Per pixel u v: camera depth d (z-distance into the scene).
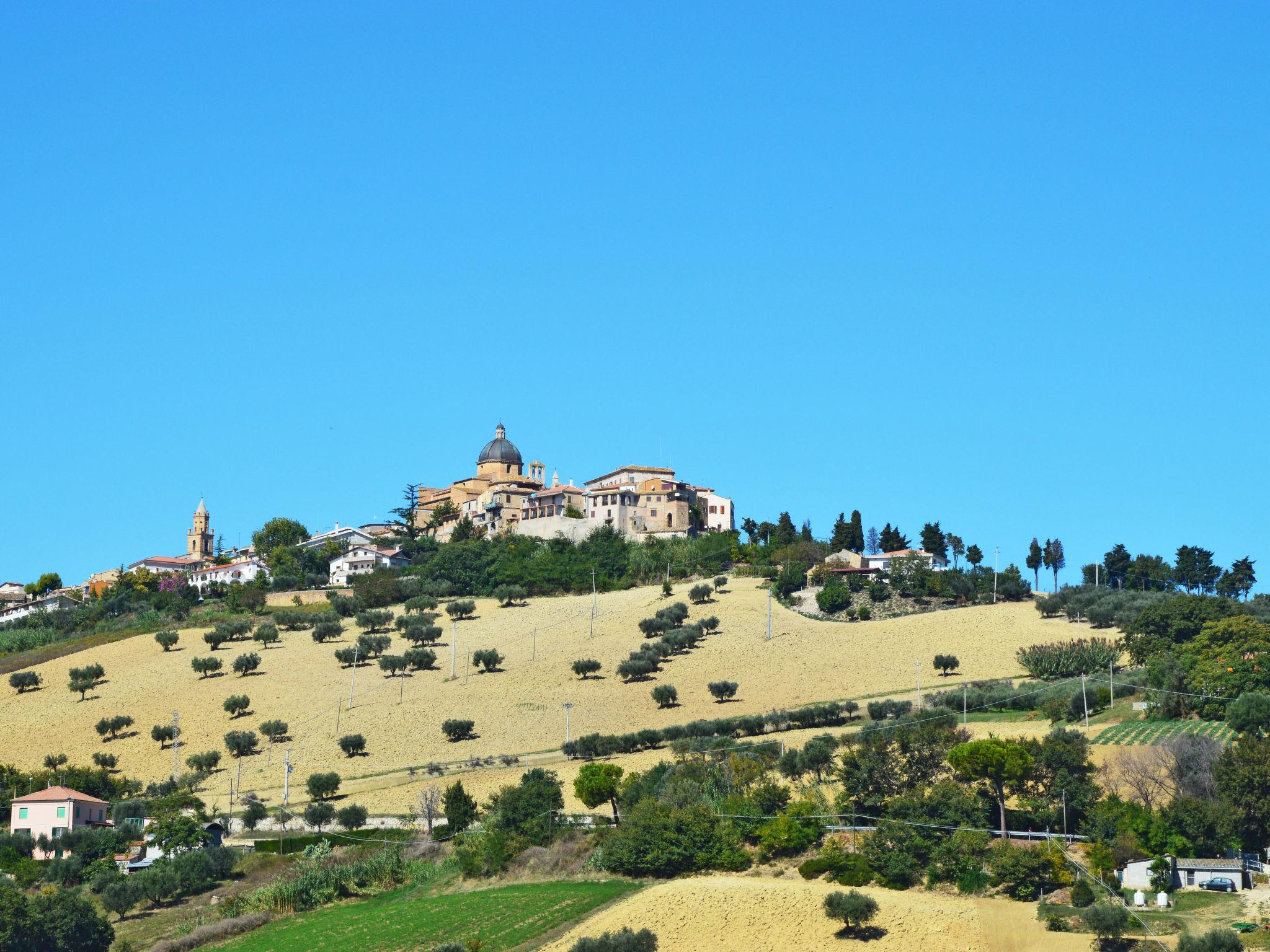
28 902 193.75
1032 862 149.62
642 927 169.25
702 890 180.25
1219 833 175.62
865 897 163.25
